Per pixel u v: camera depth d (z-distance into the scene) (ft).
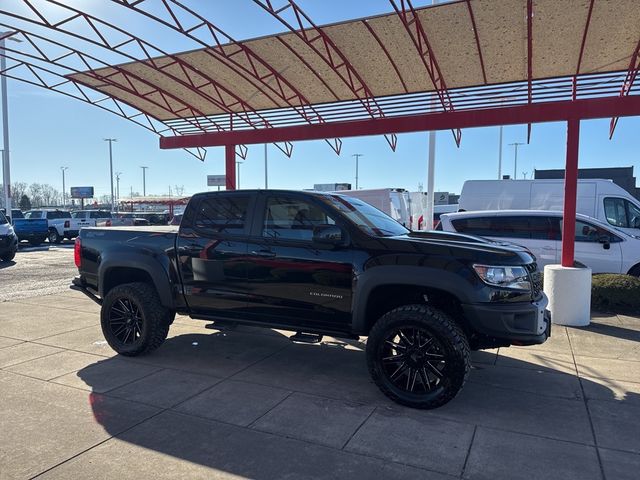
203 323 24.11
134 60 24.64
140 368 17.26
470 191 48.39
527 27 19.85
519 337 13.42
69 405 14.01
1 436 12.12
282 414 13.51
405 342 14.10
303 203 16.10
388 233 16.22
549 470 10.70
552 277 23.75
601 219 40.88
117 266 18.74
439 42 23.08
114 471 10.57
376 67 26.25
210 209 17.66
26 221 80.33
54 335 21.43
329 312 15.31
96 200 316.81
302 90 29.91
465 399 14.64
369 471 10.64
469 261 13.67
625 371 17.16
